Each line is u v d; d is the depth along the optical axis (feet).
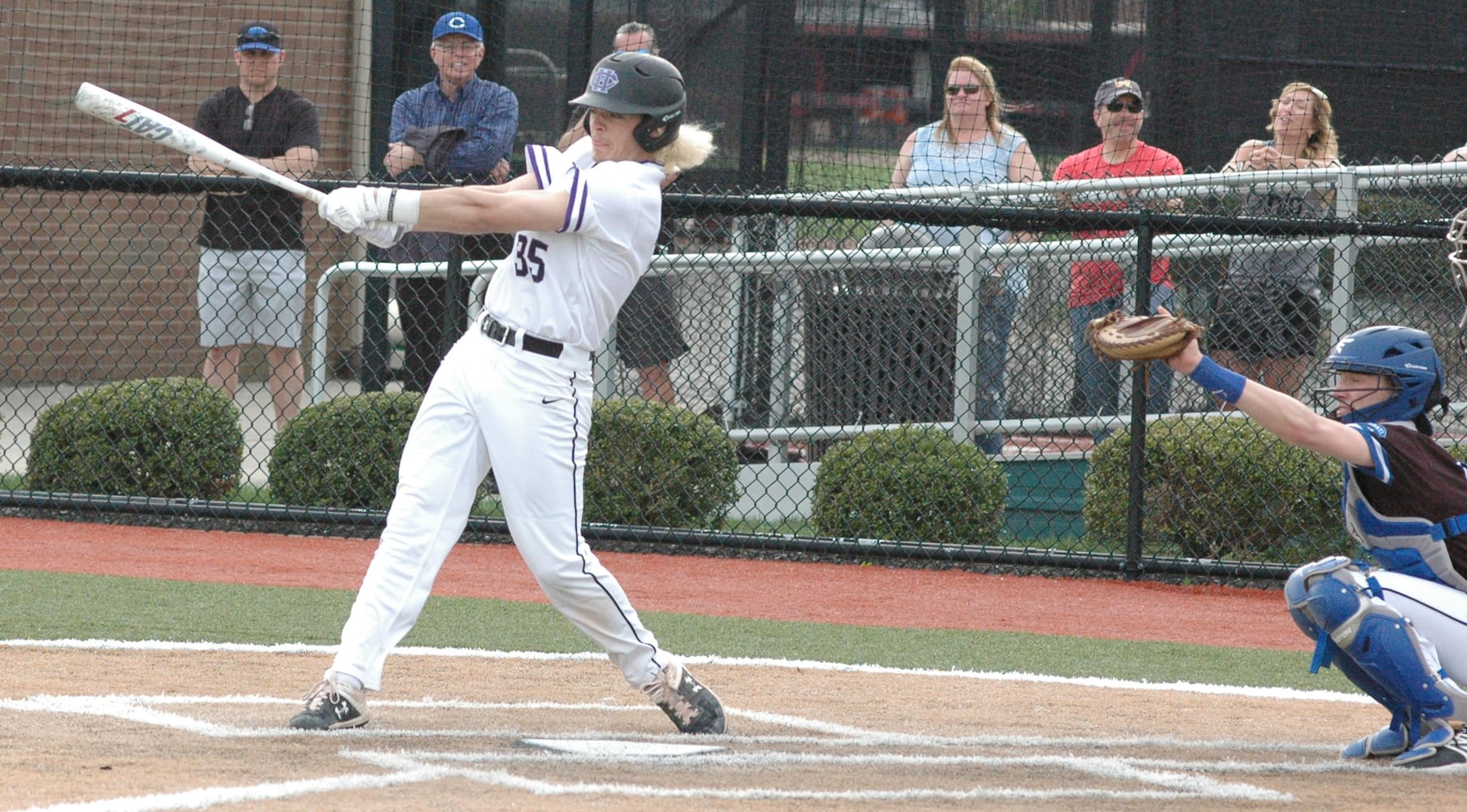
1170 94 124.88
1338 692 62.75
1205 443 90.94
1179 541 91.97
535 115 127.24
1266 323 93.61
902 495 94.32
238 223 103.09
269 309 103.81
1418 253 93.66
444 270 99.55
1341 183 93.09
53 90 153.07
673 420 96.27
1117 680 64.59
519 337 47.78
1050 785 44.34
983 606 81.61
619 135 48.70
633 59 48.39
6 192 155.43
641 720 52.90
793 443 105.91
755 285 104.53
